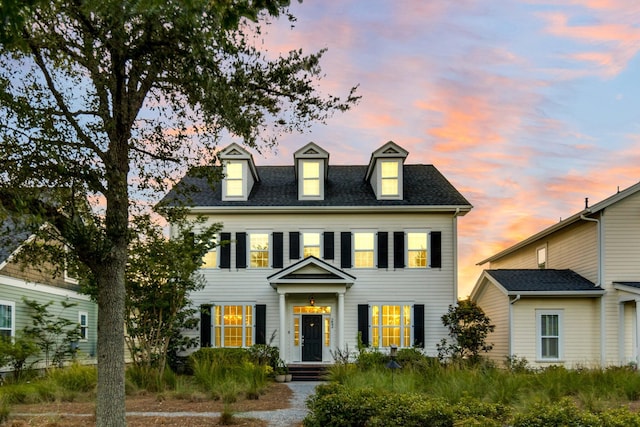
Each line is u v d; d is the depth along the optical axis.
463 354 21.98
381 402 9.54
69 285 23.02
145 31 7.69
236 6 5.45
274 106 9.55
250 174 25.27
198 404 13.38
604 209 20.91
